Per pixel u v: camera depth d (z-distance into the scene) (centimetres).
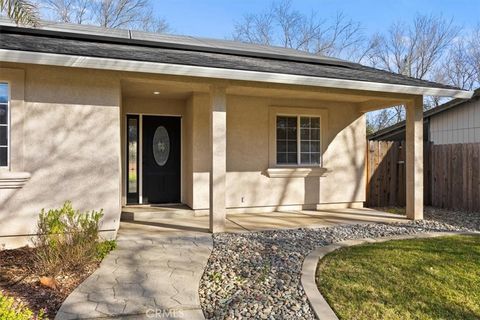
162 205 945
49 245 485
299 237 677
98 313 370
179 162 981
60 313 366
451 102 1355
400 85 759
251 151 955
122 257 539
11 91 582
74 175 623
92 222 521
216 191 701
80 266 484
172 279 458
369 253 565
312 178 1021
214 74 632
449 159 1078
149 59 613
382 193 1108
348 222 836
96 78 633
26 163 596
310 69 816
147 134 955
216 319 365
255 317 366
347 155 1056
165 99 945
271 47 1248
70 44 684
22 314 330
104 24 2361
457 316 369
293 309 381
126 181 938
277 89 751
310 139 1027
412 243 630
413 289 430
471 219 895
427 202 1145
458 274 476
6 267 494
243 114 945
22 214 595
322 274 477
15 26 729
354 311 376
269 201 976
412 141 875
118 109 646
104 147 639
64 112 618
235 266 509
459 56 2720
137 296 409
